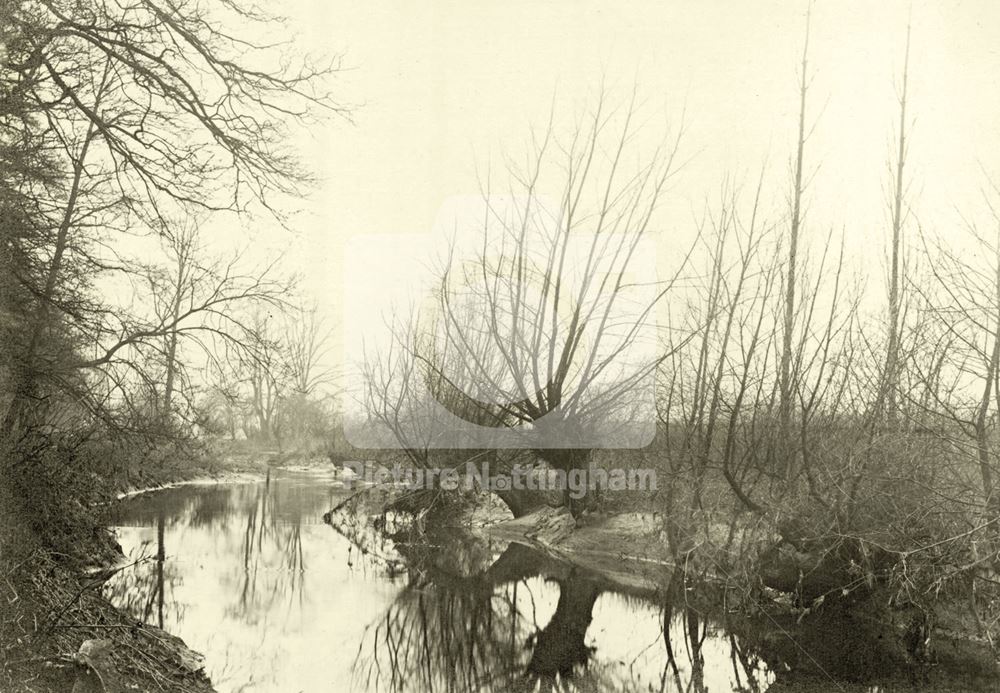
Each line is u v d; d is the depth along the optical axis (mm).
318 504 22422
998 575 9266
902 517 9469
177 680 7578
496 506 19688
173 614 10359
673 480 12531
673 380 12711
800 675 8516
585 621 10633
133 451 11945
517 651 9305
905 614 9578
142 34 11078
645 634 10016
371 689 7859
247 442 35625
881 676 8383
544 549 15750
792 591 10859
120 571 12438
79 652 7031
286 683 7969
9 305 9828
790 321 10961
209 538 16484
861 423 10211
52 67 10391
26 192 10016
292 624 10219
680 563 12438
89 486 11891
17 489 9984
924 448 9586
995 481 8961
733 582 11242
